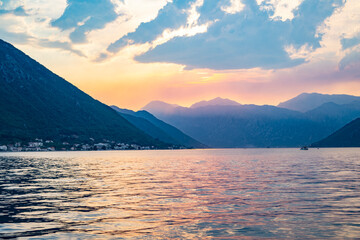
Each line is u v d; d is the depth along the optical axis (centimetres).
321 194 4003
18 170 8625
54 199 3759
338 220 2622
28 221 2650
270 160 15300
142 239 2145
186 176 6819
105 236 2216
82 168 9619
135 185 5169
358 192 4153
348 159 15325
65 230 2373
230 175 6988
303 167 9562
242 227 2431
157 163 13012
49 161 14600
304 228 2388
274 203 3409
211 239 2139
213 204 3388
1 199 3775
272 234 2244
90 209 3150
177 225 2506
